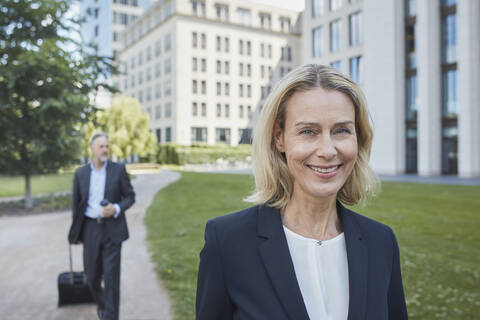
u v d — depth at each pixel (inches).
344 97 38.6
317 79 38.5
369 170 46.1
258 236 41.1
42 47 428.8
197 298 44.0
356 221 44.3
